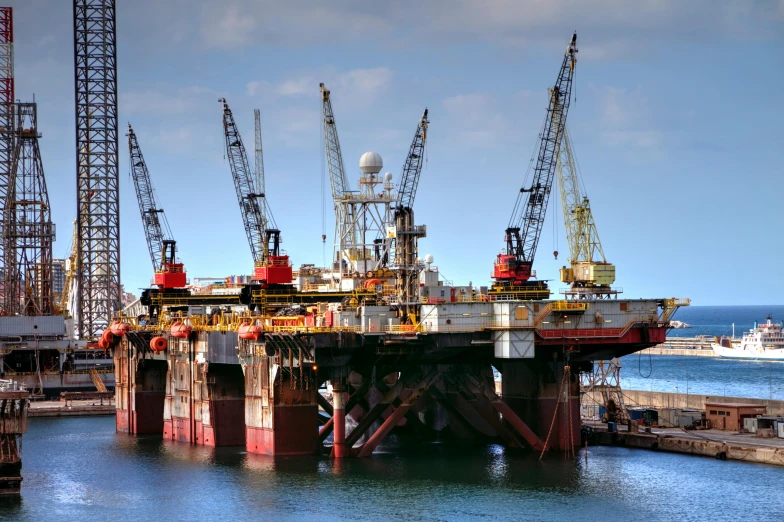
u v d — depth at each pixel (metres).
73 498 156.38
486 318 170.25
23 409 149.88
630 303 174.88
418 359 172.00
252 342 176.25
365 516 143.00
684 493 152.25
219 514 146.12
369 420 176.00
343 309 176.50
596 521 140.25
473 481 159.62
